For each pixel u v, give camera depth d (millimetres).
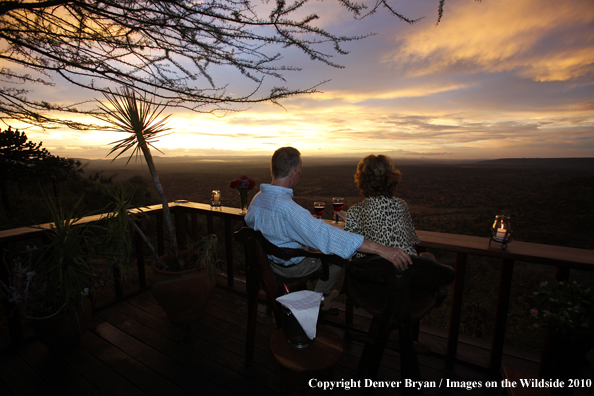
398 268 1025
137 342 1766
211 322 1991
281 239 1319
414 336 1735
